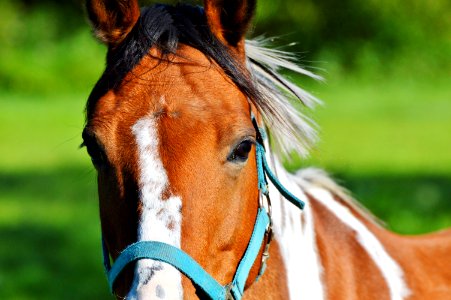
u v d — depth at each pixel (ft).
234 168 12.21
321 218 15.92
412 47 106.11
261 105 12.90
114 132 12.09
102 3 13.58
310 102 14.96
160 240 11.35
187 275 11.53
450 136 73.82
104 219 12.85
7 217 47.55
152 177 11.64
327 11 104.68
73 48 103.86
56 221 46.52
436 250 17.94
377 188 49.65
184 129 11.93
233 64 12.85
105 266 13.50
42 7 109.60
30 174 61.72
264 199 13.94
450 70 105.60
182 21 13.16
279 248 14.49
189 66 12.62
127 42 12.93
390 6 107.14
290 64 14.89
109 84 12.65
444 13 107.76
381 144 69.82
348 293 15.15
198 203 11.72
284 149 14.75
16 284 34.12
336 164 35.06
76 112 90.53
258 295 14.16
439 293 16.85
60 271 36.45
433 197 46.68
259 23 96.89
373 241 16.42
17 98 97.76
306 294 14.60
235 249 12.73
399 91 100.17
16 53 102.94
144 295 11.06
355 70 104.53
